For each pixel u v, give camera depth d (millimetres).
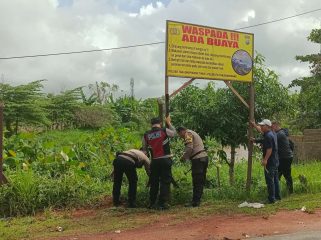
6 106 30906
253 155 12477
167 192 9430
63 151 12914
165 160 9391
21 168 11570
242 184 11344
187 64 10078
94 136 16031
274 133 9875
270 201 9602
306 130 18641
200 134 11523
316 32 24188
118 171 9641
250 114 10766
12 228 8141
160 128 9539
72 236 7418
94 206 9828
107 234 7453
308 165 15750
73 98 38562
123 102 42406
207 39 10328
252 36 10906
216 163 11516
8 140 12938
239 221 8023
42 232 7840
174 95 10633
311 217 8180
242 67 10727
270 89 11531
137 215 8945
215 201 9953
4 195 9312
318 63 24312
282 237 6820
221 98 11430
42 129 35844
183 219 8359
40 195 9531
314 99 21969
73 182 10258
